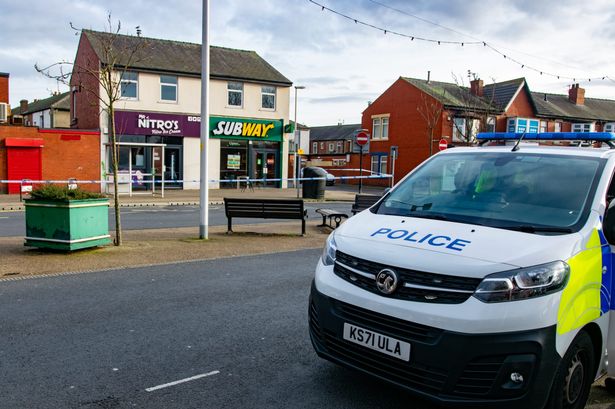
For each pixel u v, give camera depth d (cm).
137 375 429
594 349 363
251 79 2947
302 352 490
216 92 2873
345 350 360
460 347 304
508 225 369
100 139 2514
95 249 940
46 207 875
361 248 364
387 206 445
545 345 304
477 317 304
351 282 361
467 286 313
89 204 902
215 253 960
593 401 405
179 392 402
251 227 1373
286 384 421
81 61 2875
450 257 328
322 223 1443
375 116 4209
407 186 466
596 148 440
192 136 2794
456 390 310
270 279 775
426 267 326
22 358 456
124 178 2581
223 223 1478
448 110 3625
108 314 583
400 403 392
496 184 420
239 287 722
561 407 324
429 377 317
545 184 403
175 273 791
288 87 3097
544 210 379
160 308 611
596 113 4422
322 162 4819
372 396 403
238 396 398
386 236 371
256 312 609
